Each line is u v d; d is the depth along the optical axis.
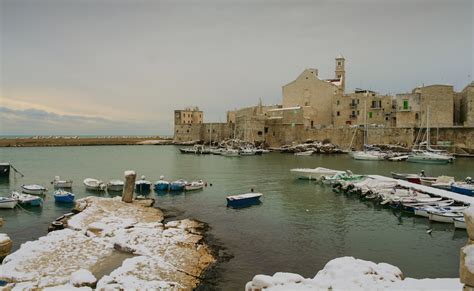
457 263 22.98
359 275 14.52
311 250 25.00
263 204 39.03
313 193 45.34
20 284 17.45
